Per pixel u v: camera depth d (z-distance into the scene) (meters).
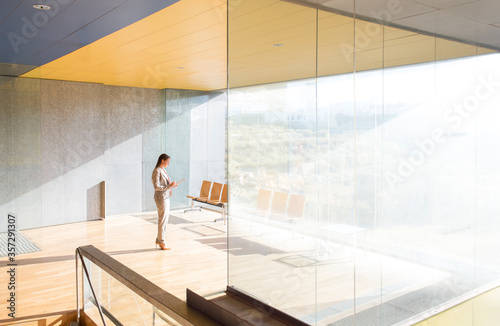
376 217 2.32
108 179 10.77
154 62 7.50
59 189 9.85
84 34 5.21
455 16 1.93
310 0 2.77
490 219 1.83
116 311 4.15
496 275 1.81
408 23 2.13
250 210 3.37
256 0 3.28
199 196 11.03
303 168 2.86
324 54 2.67
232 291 3.55
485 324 1.86
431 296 2.06
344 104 2.53
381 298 2.30
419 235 2.10
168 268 6.11
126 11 4.21
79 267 4.98
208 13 4.46
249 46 3.39
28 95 5.98
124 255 6.87
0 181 5.98
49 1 3.86
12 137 5.93
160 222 7.21
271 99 3.16
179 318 3.23
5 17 4.42
